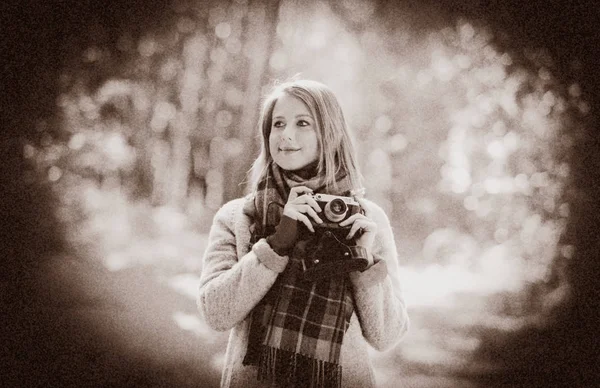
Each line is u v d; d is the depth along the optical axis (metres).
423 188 10.09
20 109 7.33
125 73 9.09
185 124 10.84
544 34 7.00
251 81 10.55
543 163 6.87
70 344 4.14
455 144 9.41
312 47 10.25
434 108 9.75
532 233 6.74
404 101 10.09
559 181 6.61
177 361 3.96
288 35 10.21
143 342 4.24
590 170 6.45
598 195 6.32
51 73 7.61
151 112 10.08
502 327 5.13
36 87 7.45
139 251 7.91
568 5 6.70
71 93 7.88
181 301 5.49
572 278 5.94
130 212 9.51
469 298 6.15
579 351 4.53
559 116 6.82
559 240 6.25
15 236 6.68
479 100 8.67
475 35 8.53
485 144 8.56
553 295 5.80
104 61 8.56
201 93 10.66
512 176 7.66
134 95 9.48
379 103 10.30
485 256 7.99
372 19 9.77
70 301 5.18
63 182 7.53
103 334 4.37
